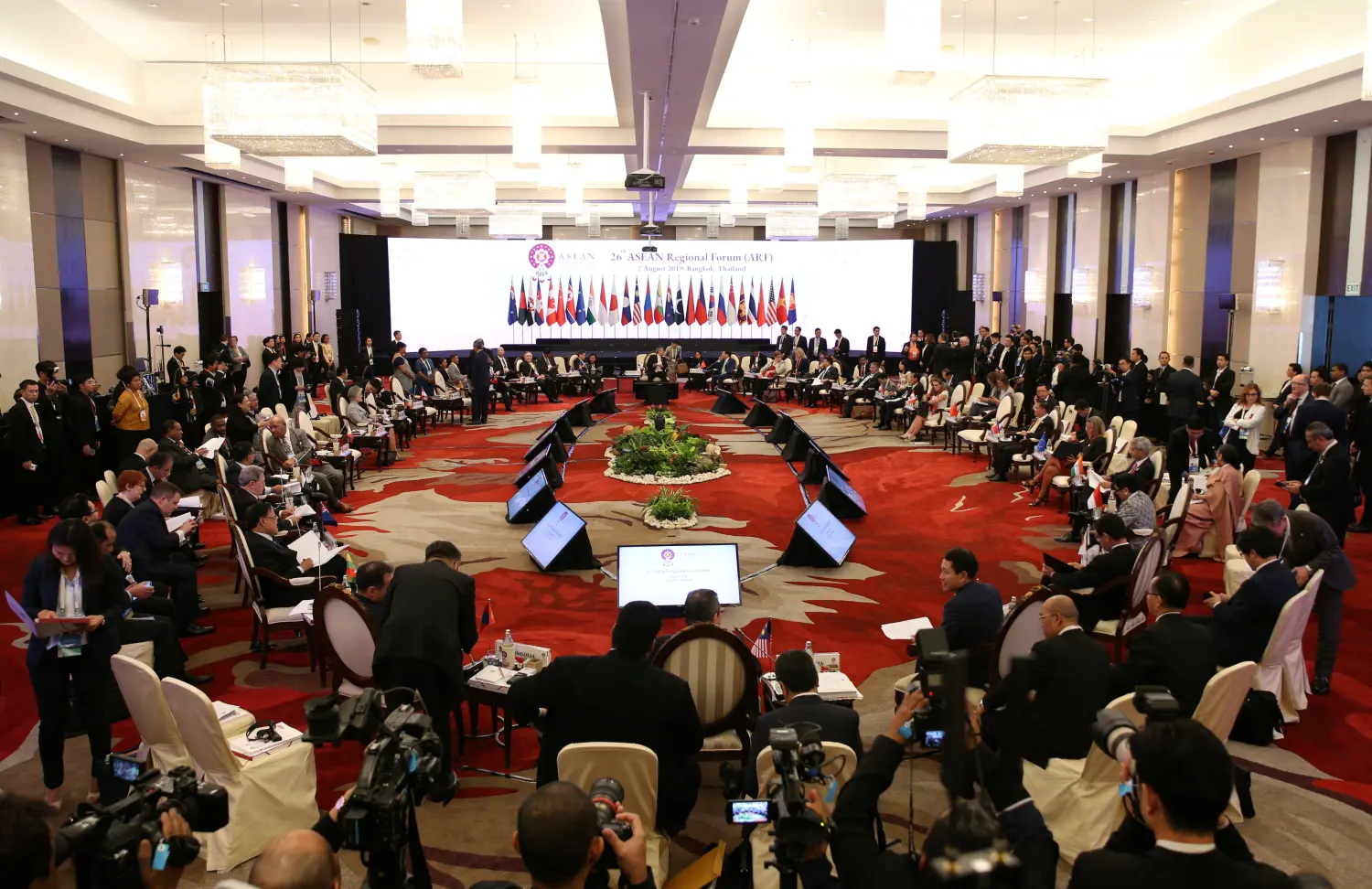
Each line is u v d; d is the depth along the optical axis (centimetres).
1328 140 1520
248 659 725
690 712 418
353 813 252
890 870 231
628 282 2934
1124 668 476
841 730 383
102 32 1470
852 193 1802
